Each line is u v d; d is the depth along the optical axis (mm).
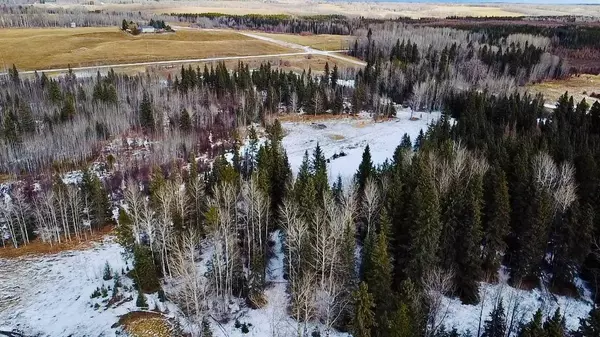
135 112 127250
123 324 53750
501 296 56812
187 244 57344
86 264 69375
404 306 43219
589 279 63500
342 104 141250
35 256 71875
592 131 106750
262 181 69438
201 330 51156
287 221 61281
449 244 58875
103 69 179500
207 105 134250
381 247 49531
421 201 57188
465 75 170000
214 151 109312
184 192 74750
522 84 176875
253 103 133375
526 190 64875
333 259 52156
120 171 98500
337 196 70938
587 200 67062
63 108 119438
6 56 184750
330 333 53000
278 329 54000
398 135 123375
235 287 60000
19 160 102125
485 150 81750
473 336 53188
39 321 56594
